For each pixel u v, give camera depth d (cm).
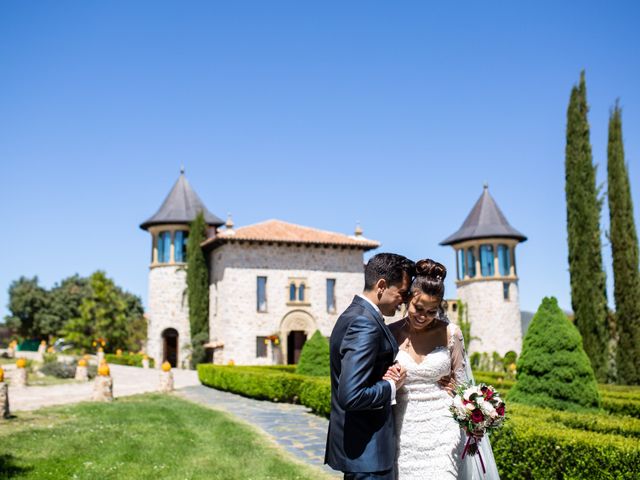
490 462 489
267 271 3778
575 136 2302
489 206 4272
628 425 786
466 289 4209
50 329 6425
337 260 3950
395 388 383
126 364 4475
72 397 1977
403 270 407
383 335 388
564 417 851
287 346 3925
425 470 448
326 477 851
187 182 4450
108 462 934
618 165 2252
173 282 4159
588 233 2206
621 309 2161
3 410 1407
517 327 4081
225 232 3750
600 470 602
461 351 483
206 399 2088
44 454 984
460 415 446
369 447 376
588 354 2134
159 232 4262
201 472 877
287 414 1614
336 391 393
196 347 3869
